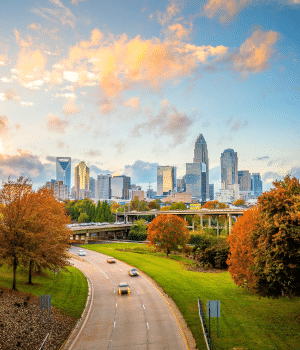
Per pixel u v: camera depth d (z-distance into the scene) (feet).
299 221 88.07
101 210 614.75
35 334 86.22
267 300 128.47
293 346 82.17
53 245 126.52
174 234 274.77
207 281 171.73
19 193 118.32
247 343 84.84
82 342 88.53
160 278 182.80
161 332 95.96
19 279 145.48
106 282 176.14
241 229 132.67
